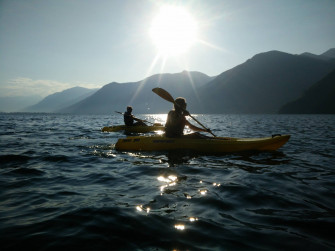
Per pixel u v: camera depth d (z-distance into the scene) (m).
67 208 2.28
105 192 2.77
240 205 2.38
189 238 1.76
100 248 1.62
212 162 4.35
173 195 2.66
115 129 10.94
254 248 1.63
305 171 3.73
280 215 2.13
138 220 2.03
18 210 2.23
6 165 4.13
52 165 4.17
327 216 2.10
